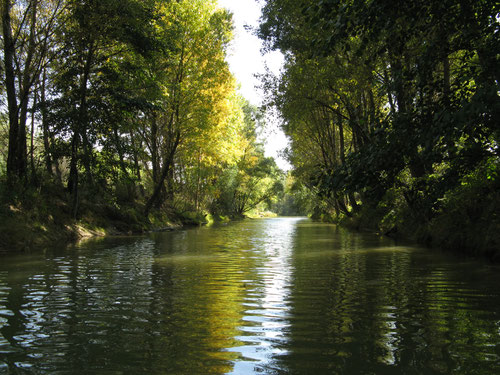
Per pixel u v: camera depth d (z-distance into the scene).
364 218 26.20
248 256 11.28
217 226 34.75
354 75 16.69
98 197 21.92
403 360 3.38
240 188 57.88
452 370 3.16
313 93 19.58
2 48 17.27
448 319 4.67
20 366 3.25
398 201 19.23
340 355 3.49
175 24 23.22
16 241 12.97
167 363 3.31
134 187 28.31
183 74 25.62
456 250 12.51
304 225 37.31
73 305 5.35
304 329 4.26
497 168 10.67
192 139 26.70
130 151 18.89
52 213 16.58
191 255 11.45
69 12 16.27
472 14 6.31
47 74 18.80
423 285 6.86
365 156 6.39
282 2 18.11
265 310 5.08
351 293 6.16
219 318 4.70
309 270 8.61
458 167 7.00
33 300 5.65
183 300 5.67
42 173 18.98
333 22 6.18
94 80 17.72
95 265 9.29
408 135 6.11
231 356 3.45
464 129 5.22
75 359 3.40
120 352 3.56
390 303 5.48
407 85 7.05
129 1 15.46
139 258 10.68
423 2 6.12
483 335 4.05
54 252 11.97
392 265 9.38
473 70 6.23
